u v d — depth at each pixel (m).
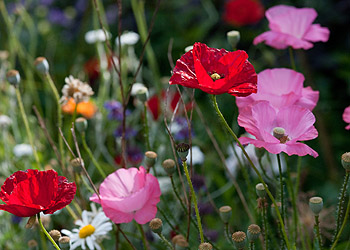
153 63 1.71
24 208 1.11
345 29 2.25
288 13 1.30
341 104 2.11
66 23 2.50
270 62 1.93
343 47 2.24
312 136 1.14
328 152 1.79
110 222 1.30
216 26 2.42
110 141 1.70
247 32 2.31
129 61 1.87
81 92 1.33
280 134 1.15
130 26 2.47
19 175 1.14
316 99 1.24
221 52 1.15
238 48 2.32
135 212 1.17
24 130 1.72
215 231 1.45
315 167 1.88
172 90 1.64
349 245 1.35
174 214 1.46
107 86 1.80
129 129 1.60
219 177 1.59
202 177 1.49
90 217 1.29
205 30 2.33
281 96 1.21
